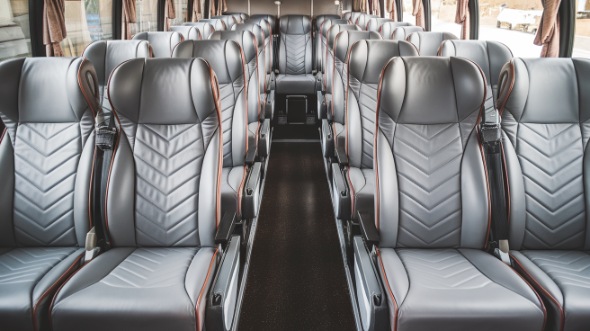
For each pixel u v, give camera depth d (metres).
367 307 1.49
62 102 1.77
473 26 4.69
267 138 3.20
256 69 3.20
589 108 1.79
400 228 1.75
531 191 1.81
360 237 1.87
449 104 1.73
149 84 1.72
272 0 8.96
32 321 1.39
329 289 2.33
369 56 2.49
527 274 1.58
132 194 1.73
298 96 5.15
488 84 2.60
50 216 1.80
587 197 1.79
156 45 3.27
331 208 3.32
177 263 1.61
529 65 1.80
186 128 1.75
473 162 1.72
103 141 1.69
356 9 9.13
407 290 1.43
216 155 1.74
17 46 3.13
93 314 1.35
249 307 2.18
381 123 1.76
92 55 2.60
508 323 1.34
